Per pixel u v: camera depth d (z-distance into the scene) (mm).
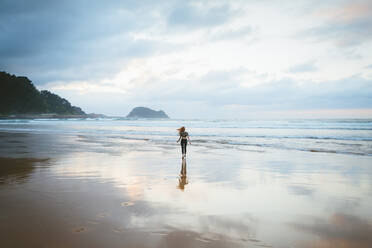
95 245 3336
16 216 4383
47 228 3871
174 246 3330
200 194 5930
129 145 17938
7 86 197625
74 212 4598
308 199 5559
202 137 25641
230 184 6957
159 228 3914
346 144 18359
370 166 9828
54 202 5199
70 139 22719
